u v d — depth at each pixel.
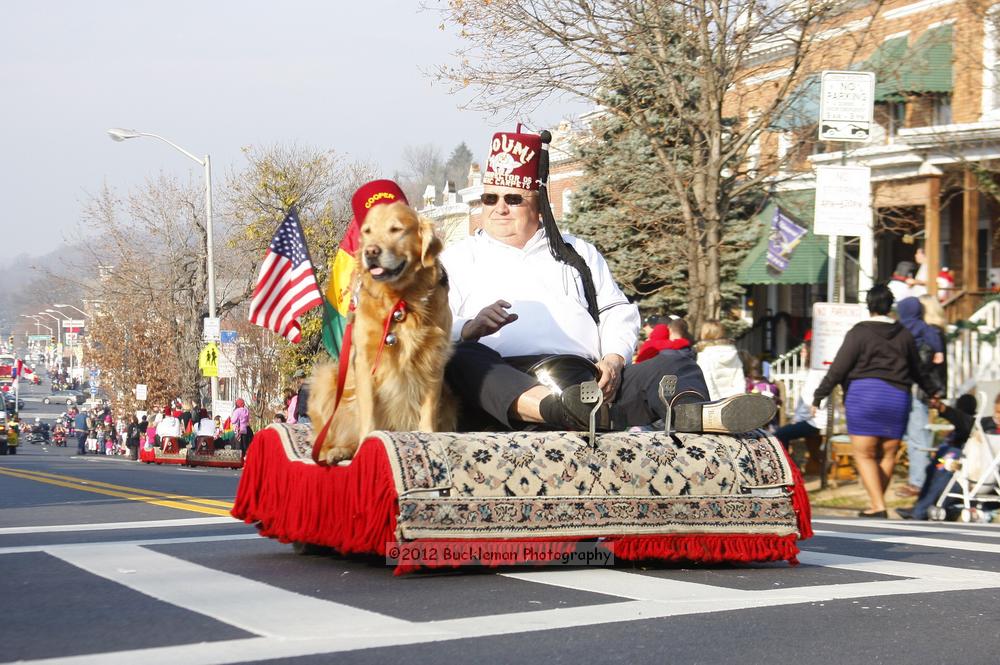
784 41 17.47
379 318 4.95
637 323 5.87
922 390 9.51
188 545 5.81
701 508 4.82
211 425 30.55
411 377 5.00
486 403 5.15
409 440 4.53
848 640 3.48
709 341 10.40
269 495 5.53
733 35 15.38
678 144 17.58
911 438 10.34
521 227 5.77
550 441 4.70
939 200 18.09
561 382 5.13
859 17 17.39
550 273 5.73
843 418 12.70
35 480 14.38
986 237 19.19
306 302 12.98
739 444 5.00
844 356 9.14
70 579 4.54
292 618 3.67
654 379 5.20
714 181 15.69
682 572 4.81
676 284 19.47
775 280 20.97
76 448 72.62
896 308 10.48
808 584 4.50
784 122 18.00
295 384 19.64
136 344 46.91
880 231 18.41
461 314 5.67
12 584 4.40
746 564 5.11
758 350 24.25
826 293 22.22
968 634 3.60
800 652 3.31
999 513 8.90
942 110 19.20
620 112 16.05
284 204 35.56
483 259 5.76
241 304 42.38
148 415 37.66
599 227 19.64
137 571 4.79
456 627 3.54
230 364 37.69
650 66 16.31
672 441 4.90
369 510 4.51
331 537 4.86
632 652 3.27
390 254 4.85
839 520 8.38
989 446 8.96
